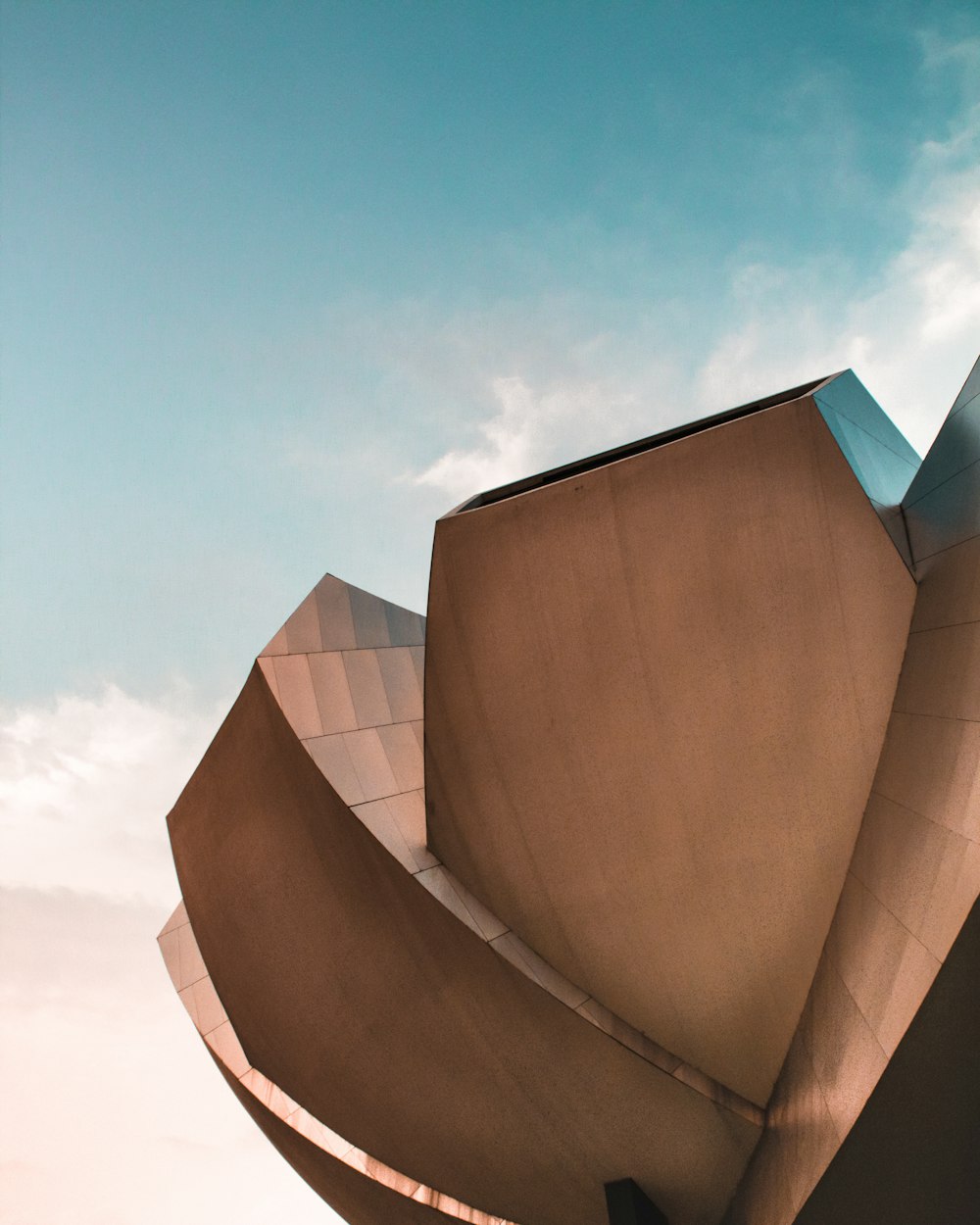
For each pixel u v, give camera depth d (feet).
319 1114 59.36
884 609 40.52
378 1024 54.39
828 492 40.63
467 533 45.16
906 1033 30.66
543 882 48.67
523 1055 49.70
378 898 52.80
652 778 45.37
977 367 39.27
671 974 46.88
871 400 50.88
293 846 57.72
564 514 43.93
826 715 41.96
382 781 56.65
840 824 42.34
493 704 47.52
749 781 43.70
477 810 49.67
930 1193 34.19
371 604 69.56
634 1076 47.52
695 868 45.37
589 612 44.68
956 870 30.71
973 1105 30.76
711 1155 48.52
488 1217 58.18
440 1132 54.24
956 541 36.68
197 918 65.46
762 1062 46.32
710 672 43.50
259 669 57.47
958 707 33.81
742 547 42.14
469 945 48.65
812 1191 36.58
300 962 57.52
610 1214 51.06
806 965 44.32
